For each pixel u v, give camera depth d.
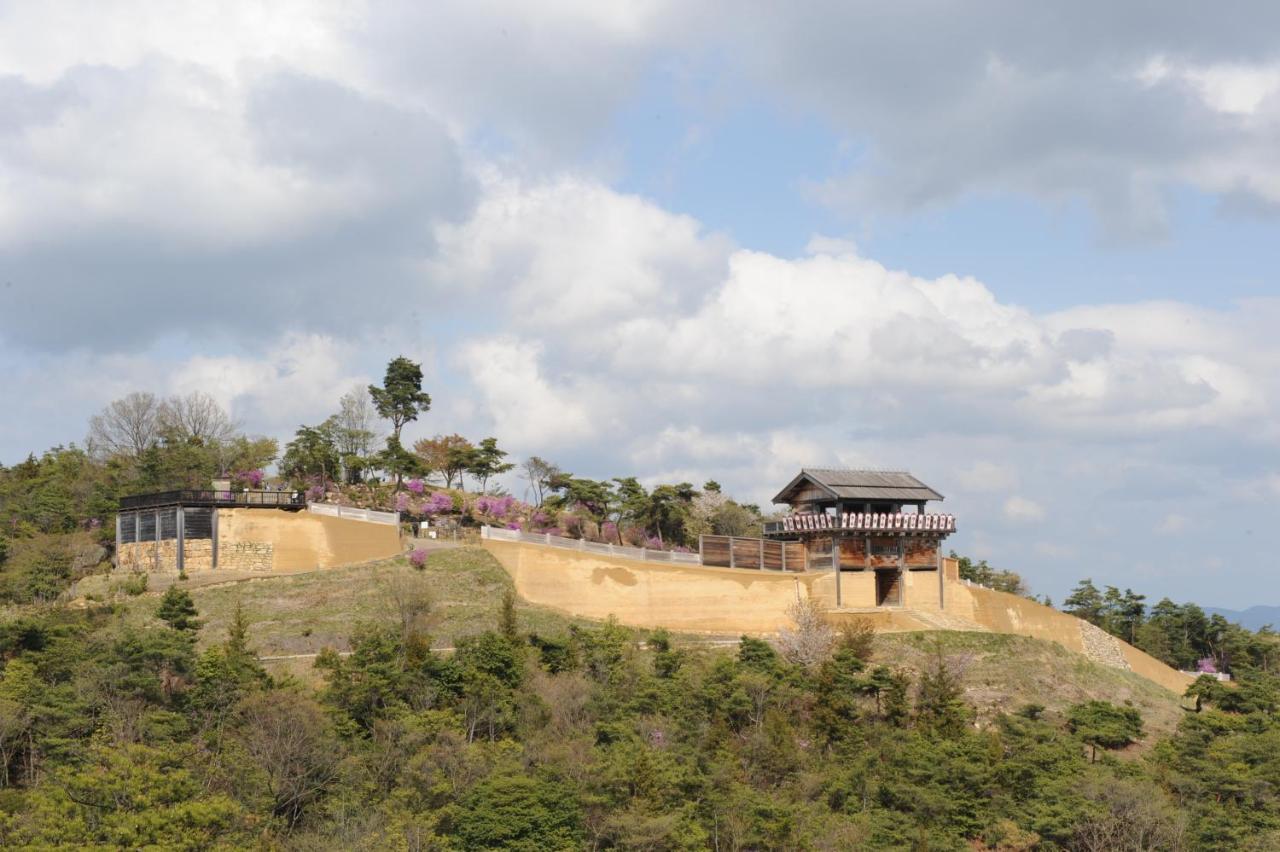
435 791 71.69
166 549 107.25
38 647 85.75
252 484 133.12
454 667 84.56
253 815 68.31
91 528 124.00
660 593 109.44
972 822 82.06
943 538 123.75
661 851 72.44
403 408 158.75
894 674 103.56
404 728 76.19
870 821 79.44
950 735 90.12
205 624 96.12
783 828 75.50
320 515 108.50
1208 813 85.06
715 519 146.38
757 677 91.12
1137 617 155.50
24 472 146.88
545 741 79.44
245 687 79.12
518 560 107.75
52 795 62.06
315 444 143.88
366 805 71.50
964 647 111.31
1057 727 98.00
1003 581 156.75
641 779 75.38
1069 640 123.12
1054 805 82.81
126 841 58.72
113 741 72.94
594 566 108.50
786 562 120.25
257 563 106.44
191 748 72.06
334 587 103.12
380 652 84.25
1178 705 110.69
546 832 71.19
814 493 123.62
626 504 140.75
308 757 72.81
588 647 93.94
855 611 115.88
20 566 107.62
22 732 75.50
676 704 87.56
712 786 78.00
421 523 124.50
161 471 133.62
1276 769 89.88
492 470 148.38
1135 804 81.75
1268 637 156.50
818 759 86.19
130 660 79.50
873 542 121.00
